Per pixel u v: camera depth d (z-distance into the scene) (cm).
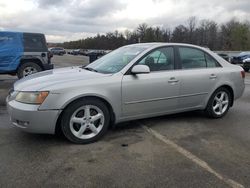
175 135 521
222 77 623
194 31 8706
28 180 356
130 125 570
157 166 398
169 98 553
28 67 1170
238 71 655
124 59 540
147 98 527
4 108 710
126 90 502
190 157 428
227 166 402
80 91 460
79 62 3306
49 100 442
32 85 459
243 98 876
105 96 480
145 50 539
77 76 489
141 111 528
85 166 394
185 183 356
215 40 8756
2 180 355
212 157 430
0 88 1025
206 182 360
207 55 617
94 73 509
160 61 549
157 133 529
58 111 448
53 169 384
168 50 563
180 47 579
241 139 508
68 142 473
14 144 464
